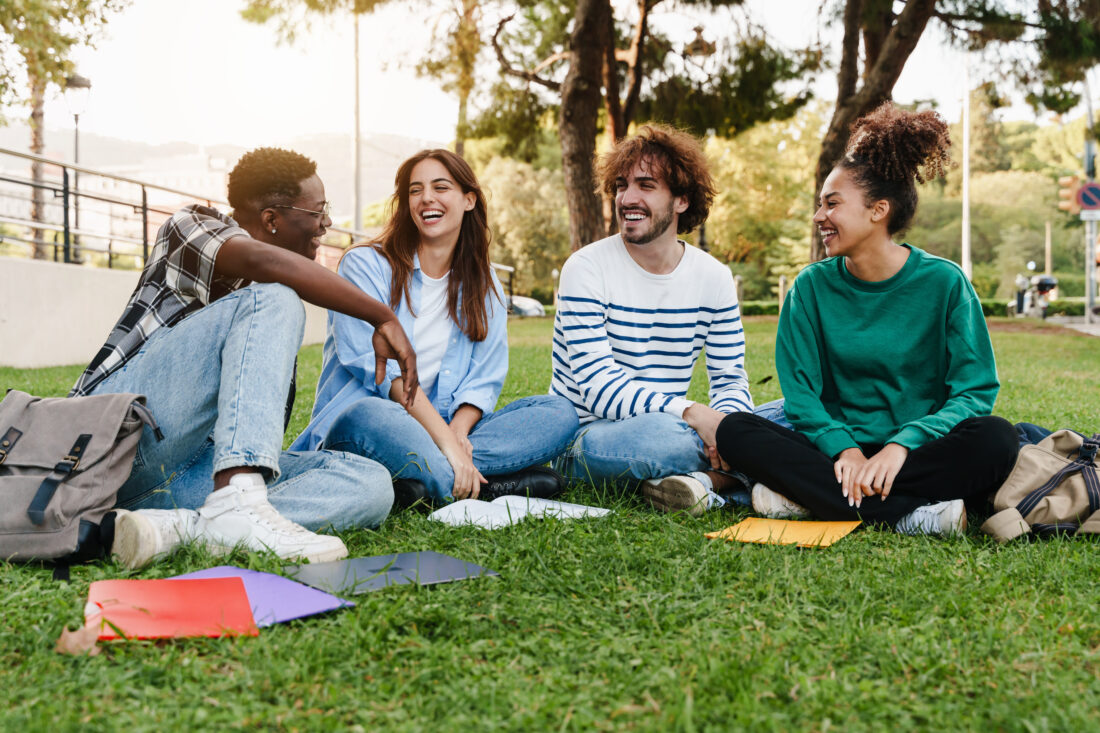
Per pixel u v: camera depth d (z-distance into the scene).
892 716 1.35
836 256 2.84
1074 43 10.88
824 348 2.93
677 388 3.26
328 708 1.35
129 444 2.09
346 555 2.12
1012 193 53.50
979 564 2.13
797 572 2.03
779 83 12.92
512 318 23.00
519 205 37.75
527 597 1.82
